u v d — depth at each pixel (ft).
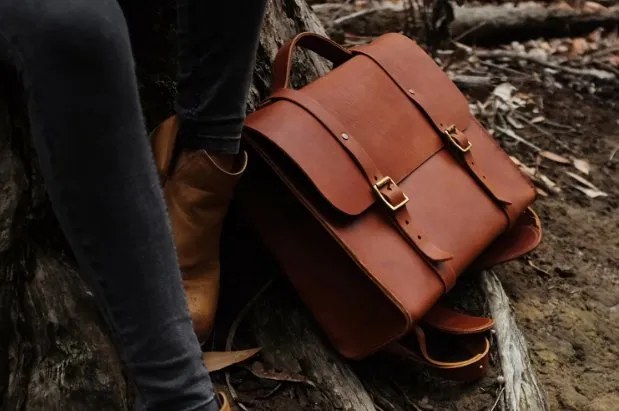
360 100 4.79
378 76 4.99
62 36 2.68
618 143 8.75
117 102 2.83
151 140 4.25
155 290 3.08
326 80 4.79
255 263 5.13
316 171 4.28
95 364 3.93
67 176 2.86
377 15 10.57
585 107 9.50
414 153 4.87
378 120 4.78
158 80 4.91
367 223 4.45
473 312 5.55
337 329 4.63
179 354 3.17
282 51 4.87
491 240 5.00
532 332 5.94
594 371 5.70
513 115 9.04
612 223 7.37
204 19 3.73
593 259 6.82
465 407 4.87
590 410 5.39
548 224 7.21
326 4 10.96
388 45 5.23
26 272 3.83
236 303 4.91
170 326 3.14
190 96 4.03
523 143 8.46
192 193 4.18
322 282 4.62
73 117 2.78
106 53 2.75
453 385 4.99
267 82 5.62
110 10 2.81
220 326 4.79
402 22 10.53
